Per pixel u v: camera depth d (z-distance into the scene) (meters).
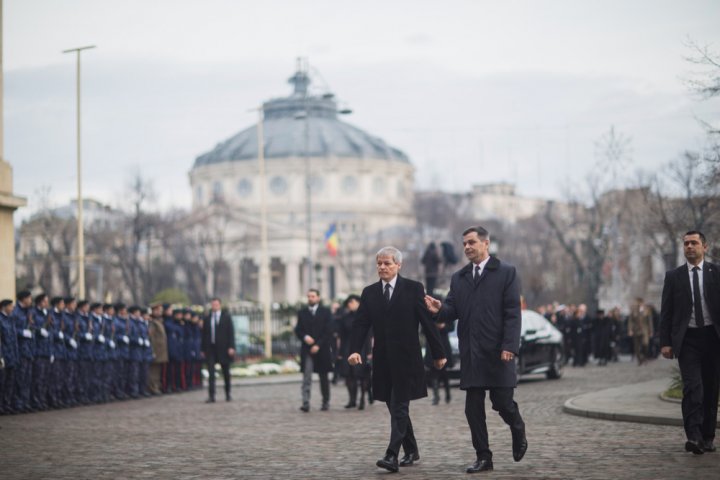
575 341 39.31
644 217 56.84
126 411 22.00
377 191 162.75
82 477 11.40
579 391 24.84
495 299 11.09
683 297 12.05
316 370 21.39
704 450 12.13
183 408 22.69
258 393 28.48
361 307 11.62
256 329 50.75
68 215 86.31
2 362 19.48
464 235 11.33
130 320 26.83
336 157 159.75
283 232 135.00
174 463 12.47
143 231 80.00
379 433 15.79
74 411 22.27
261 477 11.02
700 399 11.92
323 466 11.85
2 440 15.86
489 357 11.00
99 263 77.19
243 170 160.12
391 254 11.51
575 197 68.38
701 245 12.03
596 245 64.69
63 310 24.02
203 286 96.44
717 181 25.28
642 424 15.55
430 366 21.64
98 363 25.06
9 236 25.08
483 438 11.06
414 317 11.40
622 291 69.50
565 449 12.78
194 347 30.30
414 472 11.12
